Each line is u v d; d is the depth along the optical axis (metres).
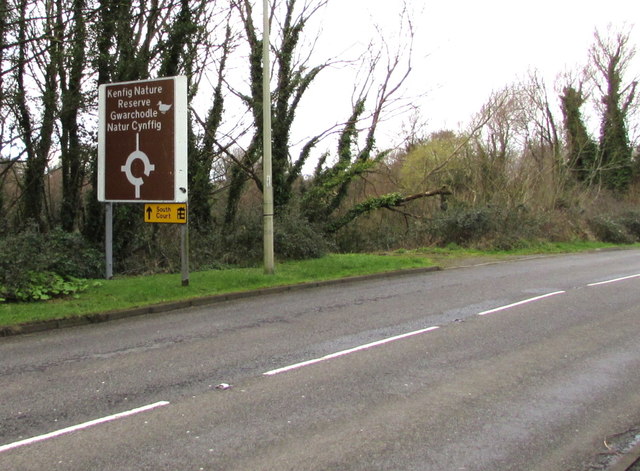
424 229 26.84
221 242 17.47
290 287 12.80
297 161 22.77
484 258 21.22
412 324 8.71
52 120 16.19
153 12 16.55
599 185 41.06
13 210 18.31
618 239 33.09
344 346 7.34
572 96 42.66
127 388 5.70
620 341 7.49
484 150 31.55
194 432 4.52
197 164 19.00
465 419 4.79
